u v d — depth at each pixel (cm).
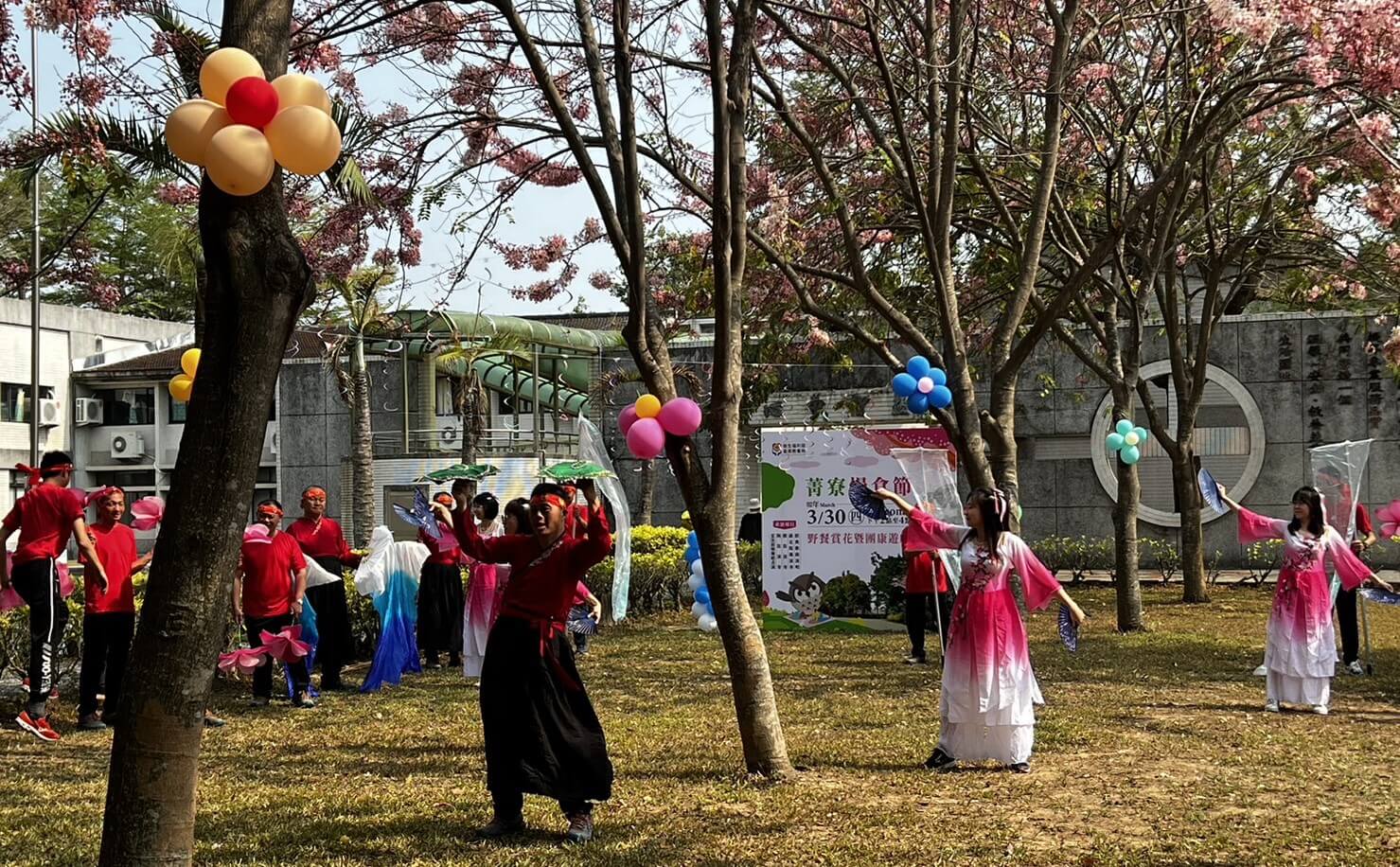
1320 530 948
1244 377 2344
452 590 1258
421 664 1255
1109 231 1233
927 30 1165
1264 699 1002
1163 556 2200
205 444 374
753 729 717
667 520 2584
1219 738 830
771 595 1488
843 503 1475
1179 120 1537
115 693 930
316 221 1209
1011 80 1338
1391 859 542
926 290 1677
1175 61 1473
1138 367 1605
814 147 1214
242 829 600
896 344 2422
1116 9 1359
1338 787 685
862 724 890
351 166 927
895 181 1345
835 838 581
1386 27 945
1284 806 642
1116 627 1545
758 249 1283
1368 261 1617
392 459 2533
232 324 375
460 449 2659
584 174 744
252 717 952
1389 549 2283
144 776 370
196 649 375
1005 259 1619
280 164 381
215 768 758
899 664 1219
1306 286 1800
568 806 585
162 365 3083
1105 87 1492
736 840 578
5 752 821
